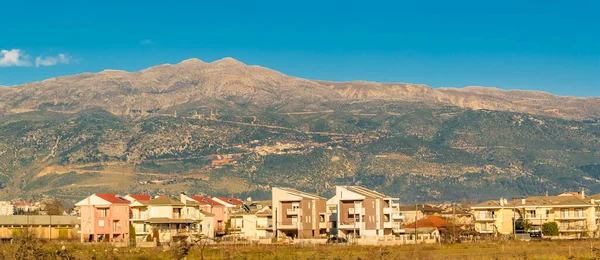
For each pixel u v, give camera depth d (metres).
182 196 197.50
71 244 151.62
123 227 186.12
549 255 121.38
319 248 142.12
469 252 135.75
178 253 119.56
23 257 108.25
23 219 199.75
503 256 121.38
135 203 189.00
